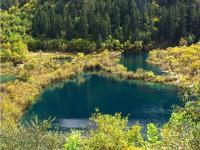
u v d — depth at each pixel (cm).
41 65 11969
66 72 11194
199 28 16462
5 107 7319
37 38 16900
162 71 11512
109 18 16575
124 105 8356
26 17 18712
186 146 1828
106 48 15700
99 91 9750
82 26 16488
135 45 15825
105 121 3878
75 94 9538
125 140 3597
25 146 2892
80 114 7850
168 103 8338
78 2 18400
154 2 18575
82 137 3906
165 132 2320
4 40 14350
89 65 12169
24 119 7481
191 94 1909
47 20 17162
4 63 12850
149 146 2322
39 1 19888
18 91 8925
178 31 16462
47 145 2994
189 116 1867
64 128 6800
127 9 17400
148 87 9894
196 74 10506
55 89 10056
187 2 17738
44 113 7950
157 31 16638
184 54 12650
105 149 3341
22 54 13425
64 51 15788
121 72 11281
